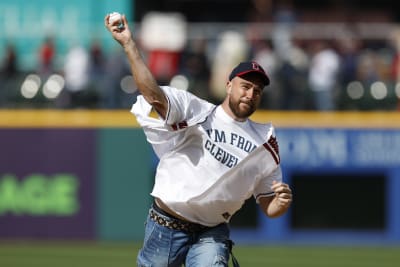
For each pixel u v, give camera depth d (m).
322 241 53.03
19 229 52.59
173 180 22.58
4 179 52.59
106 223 52.50
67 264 43.06
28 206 52.59
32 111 52.47
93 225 52.53
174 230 22.94
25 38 57.03
